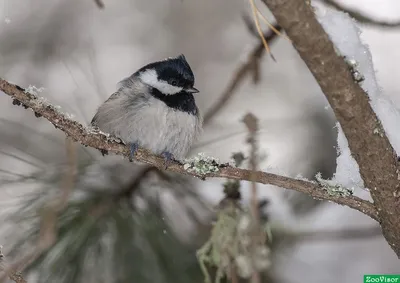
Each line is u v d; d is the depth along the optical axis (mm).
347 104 3881
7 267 4074
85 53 11656
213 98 11148
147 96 7074
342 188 4664
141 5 12344
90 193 5605
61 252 5246
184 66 7250
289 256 6570
